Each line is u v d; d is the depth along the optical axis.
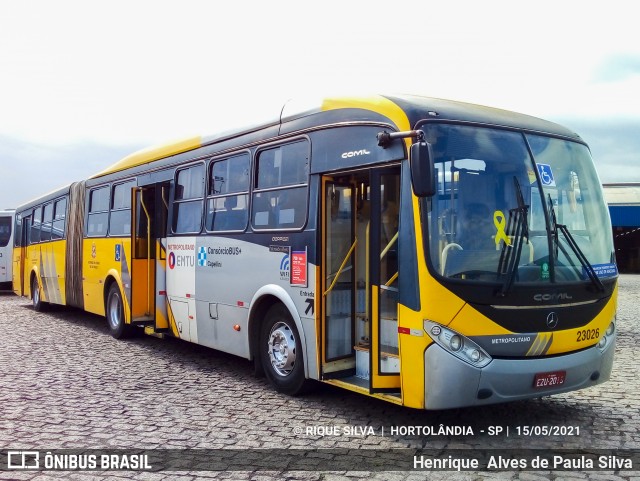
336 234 6.91
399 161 5.91
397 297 6.02
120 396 7.45
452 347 5.49
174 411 6.81
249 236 7.97
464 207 5.76
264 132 7.92
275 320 7.61
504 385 5.63
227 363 9.55
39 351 10.53
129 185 11.41
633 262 36.22
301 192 7.12
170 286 9.96
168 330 10.14
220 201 8.74
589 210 6.59
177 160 9.91
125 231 11.31
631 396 7.45
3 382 8.13
